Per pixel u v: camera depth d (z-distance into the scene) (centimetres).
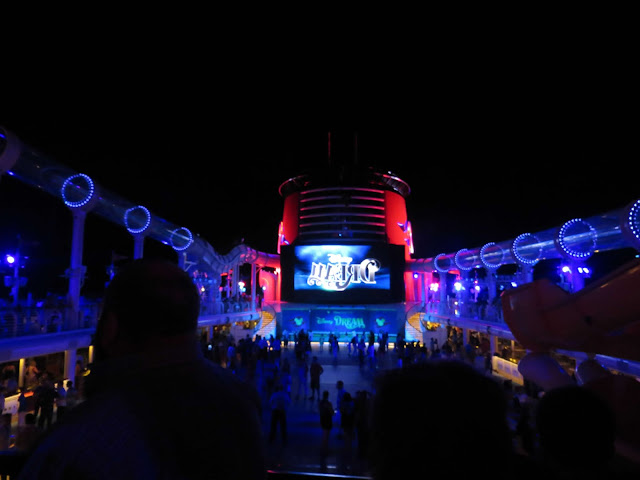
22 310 1336
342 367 2208
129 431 107
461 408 87
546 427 135
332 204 3981
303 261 3584
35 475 105
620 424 257
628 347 334
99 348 136
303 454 1008
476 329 2323
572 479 128
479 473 84
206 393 127
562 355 1762
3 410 1116
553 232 1581
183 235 2127
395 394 92
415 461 85
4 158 1086
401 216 4188
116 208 1638
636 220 848
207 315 2517
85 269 1505
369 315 3425
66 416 116
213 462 117
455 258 2756
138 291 129
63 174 1348
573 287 1723
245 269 4247
